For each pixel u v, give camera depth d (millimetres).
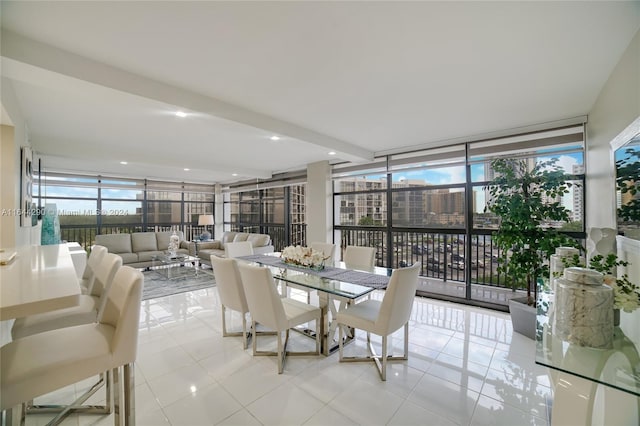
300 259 3082
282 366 2221
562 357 1084
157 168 5855
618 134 1904
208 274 5605
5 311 879
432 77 2107
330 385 2037
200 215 8000
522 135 3299
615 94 1965
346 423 1664
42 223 4059
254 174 6340
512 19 1468
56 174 5910
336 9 1397
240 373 2186
